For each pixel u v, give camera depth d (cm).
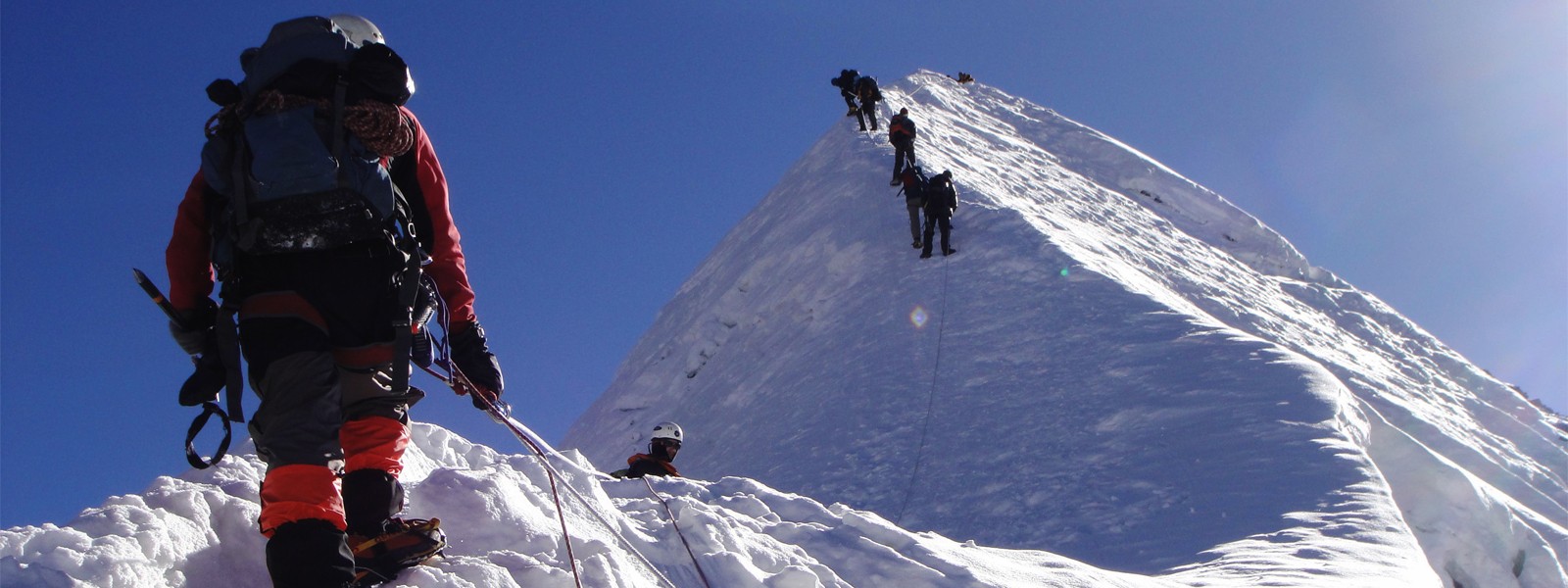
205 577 285
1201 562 762
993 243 1856
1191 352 1299
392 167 287
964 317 1614
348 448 287
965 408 1310
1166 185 3067
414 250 279
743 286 2261
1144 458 1053
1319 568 648
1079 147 3341
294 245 263
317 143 264
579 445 2130
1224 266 2473
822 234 2197
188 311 277
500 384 307
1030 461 1125
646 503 425
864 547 407
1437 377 2017
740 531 398
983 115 3594
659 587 345
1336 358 1853
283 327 267
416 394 303
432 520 299
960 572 399
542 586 309
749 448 1506
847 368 1569
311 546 254
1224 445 1031
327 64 271
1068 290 1611
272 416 265
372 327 275
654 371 2212
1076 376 1320
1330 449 977
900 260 1934
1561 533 1054
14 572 246
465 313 300
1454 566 996
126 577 259
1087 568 455
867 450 1273
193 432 271
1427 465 1070
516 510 349
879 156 2503
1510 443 1633
